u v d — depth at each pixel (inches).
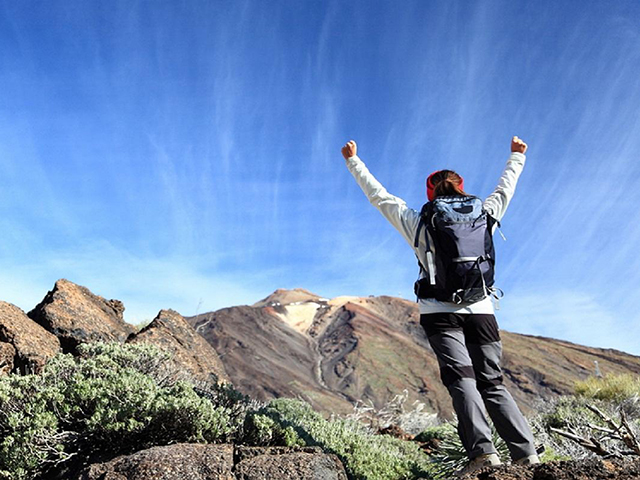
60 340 282.2
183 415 161.2
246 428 178.1
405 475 204.1
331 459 141.2
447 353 139.6
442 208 139.2
